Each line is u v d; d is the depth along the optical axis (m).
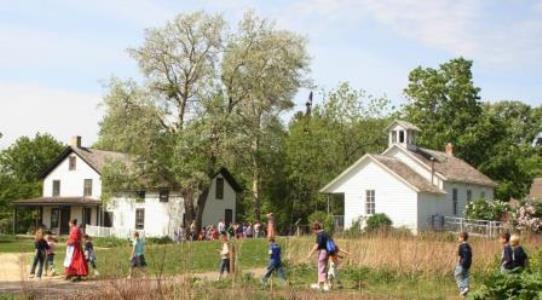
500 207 52.41
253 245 38.53
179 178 57.28
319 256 22.77
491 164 70.81
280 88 59.97
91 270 28.84
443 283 24.34
